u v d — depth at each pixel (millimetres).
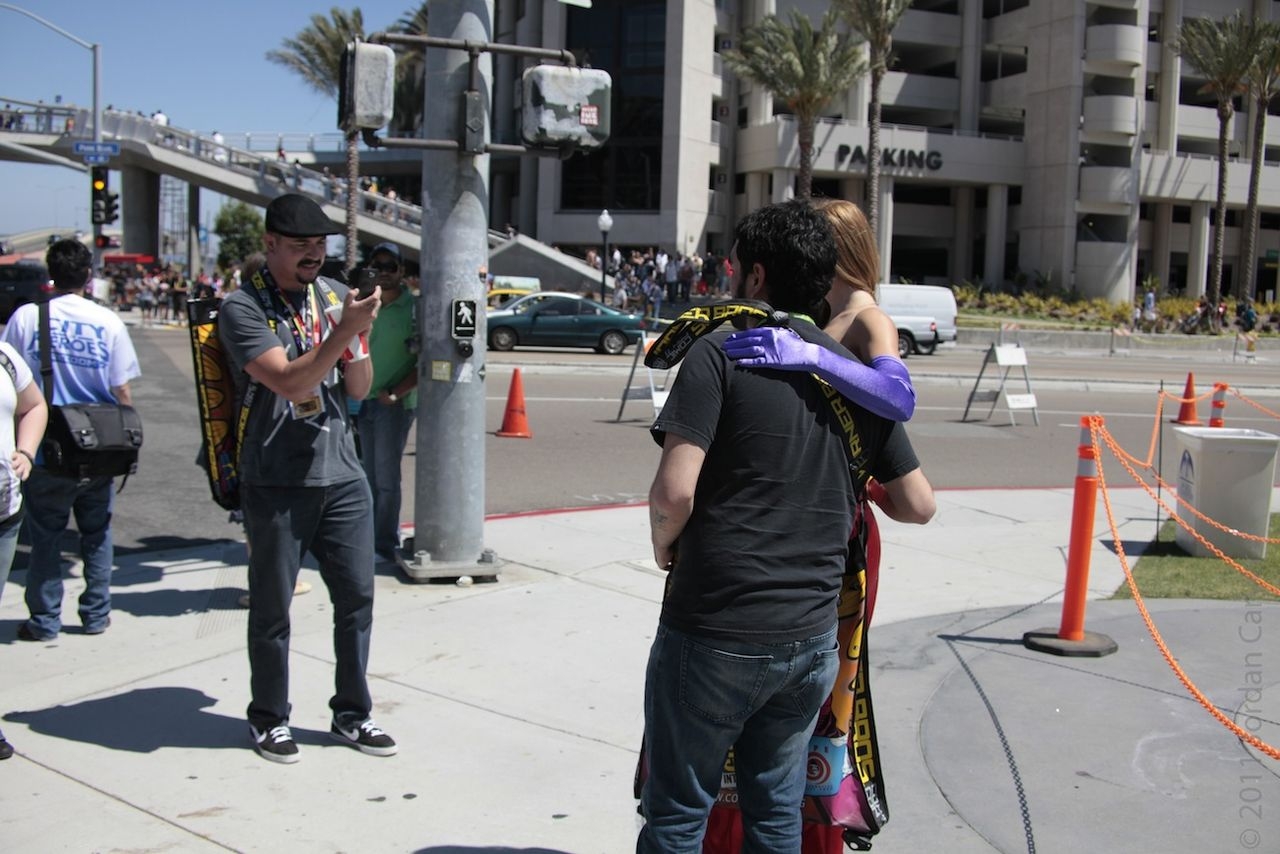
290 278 3953
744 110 52000
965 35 54219
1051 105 53125
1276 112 60062
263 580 4043
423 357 6539
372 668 5203
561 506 9453
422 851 3566
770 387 2527
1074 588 5746
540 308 27297
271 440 3924
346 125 5965
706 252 50938
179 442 12164
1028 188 54562
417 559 6605
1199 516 7609
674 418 2518
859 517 2879
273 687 4145
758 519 2521
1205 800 4086
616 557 7414
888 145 50938
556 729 4586
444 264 6422
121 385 5453
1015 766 4359
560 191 49562
